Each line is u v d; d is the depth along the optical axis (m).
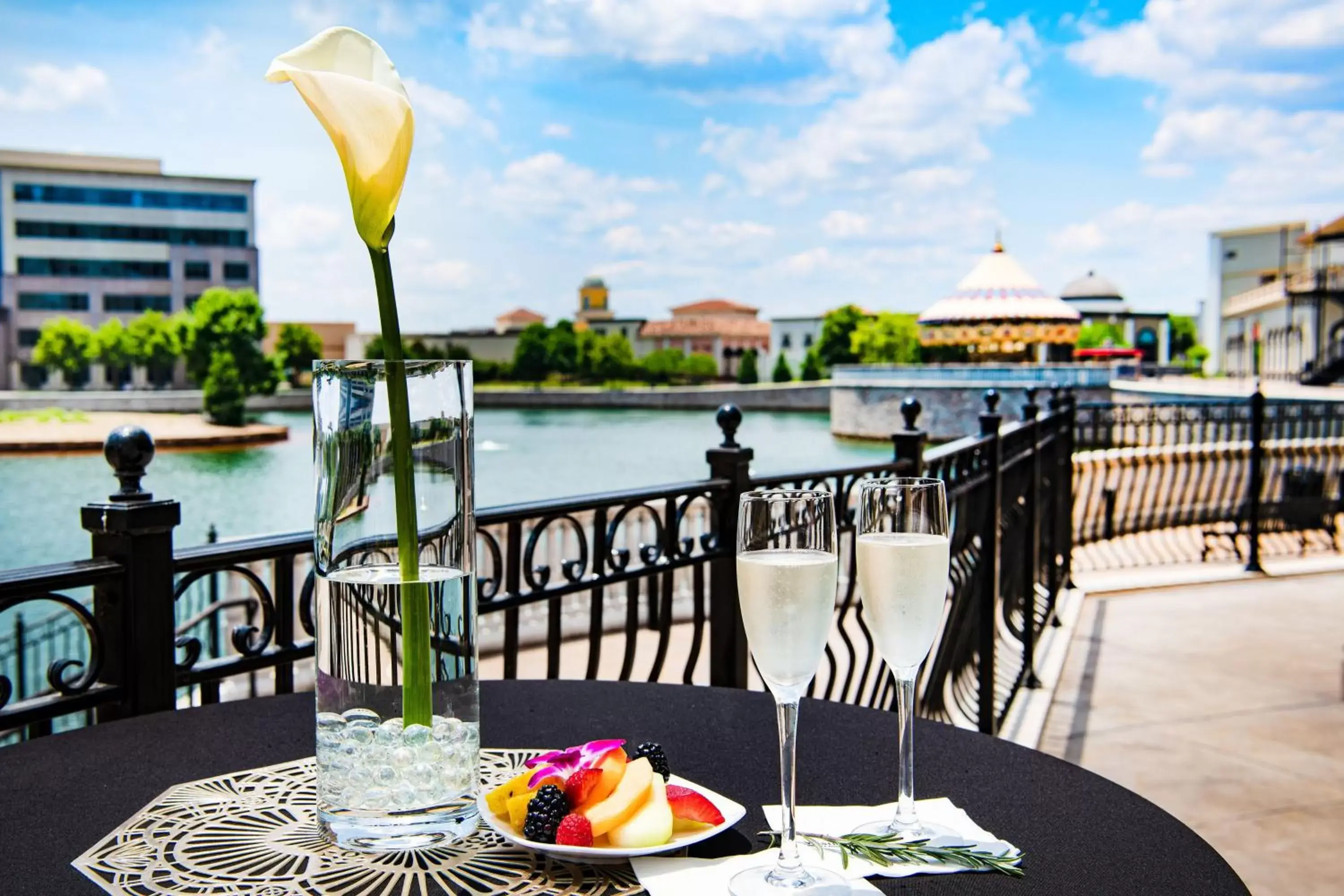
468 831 0.85
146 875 0.77
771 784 0.96
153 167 90.69
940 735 1.11
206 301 68.25
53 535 28.22
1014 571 4.39
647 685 1.31
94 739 1.10
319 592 0.82
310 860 0.80
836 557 0.80
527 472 36.97
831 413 60.72
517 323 107.88
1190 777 3.36
